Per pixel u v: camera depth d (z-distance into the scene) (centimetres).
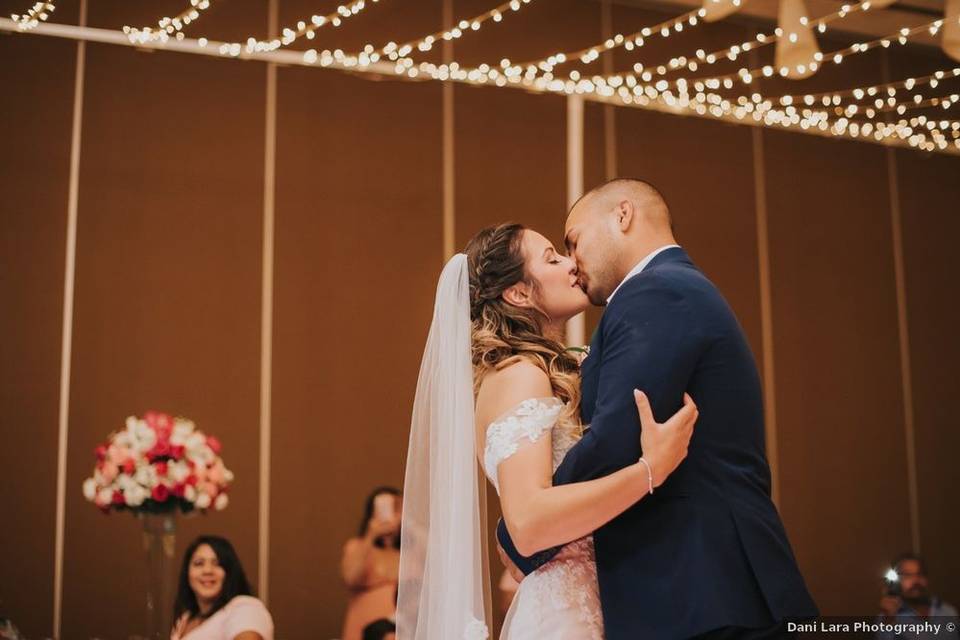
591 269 228
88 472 584
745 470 207
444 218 662
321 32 654
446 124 671
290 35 515
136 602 583
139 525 590
